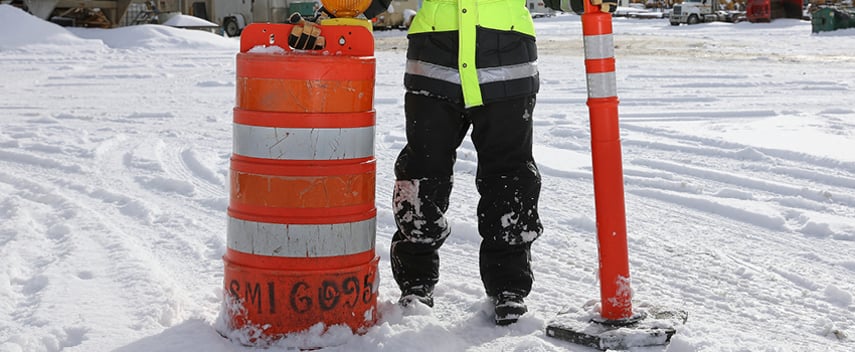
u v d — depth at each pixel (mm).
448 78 3367
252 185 3141
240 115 3162
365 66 3178
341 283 3178
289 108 3094
